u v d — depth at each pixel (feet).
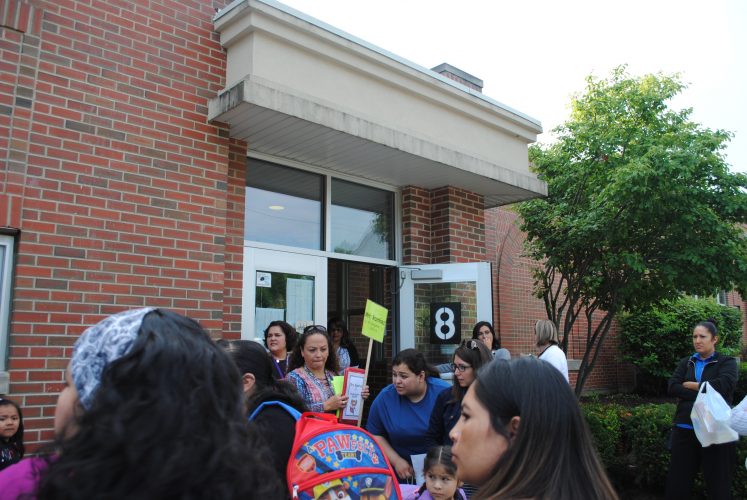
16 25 13.93
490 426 4.75
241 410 3.84
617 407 25.88
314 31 17.33
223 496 3.30
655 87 27.86
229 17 16.81
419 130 20.57
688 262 25.11
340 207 22.34
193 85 16.67
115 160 15.06
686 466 17.60
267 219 19.98
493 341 21.06
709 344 17.99
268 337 17.43
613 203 24.34
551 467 4.47
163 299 15.39
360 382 14.16
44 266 13.73
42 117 14.10
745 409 15.92
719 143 24.94
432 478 10.57
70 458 3.13
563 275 28.35
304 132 17.88
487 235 36.14
